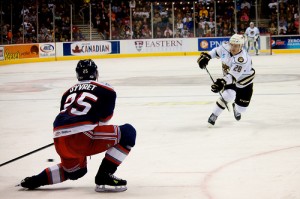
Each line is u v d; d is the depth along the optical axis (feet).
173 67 75.82
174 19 104.47
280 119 29.89
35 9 100.17
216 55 27.35
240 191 15.79
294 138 24.18
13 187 17.24
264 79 54.60
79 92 15.70
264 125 28.04
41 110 37.37
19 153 22.97
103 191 16.28
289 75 58.34
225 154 21.18
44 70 77.97
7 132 28.68
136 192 16.17
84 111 15.34
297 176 17.24
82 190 16.61
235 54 26.13
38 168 19.97
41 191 16.63
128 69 74.74
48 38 101.04
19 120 32.99
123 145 15.69
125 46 104.88
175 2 105.40
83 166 16.10
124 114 33.83
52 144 23.59
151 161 20.42
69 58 102.94
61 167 16.51
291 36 103.35
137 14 104.47
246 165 19.11
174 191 16.14
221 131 26.66
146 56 104.83
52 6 102.17
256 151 21.53
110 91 15.61
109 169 15.89
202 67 27.43
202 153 21.54
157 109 35.65
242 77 27.50
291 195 15.12
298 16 103.04
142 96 43.60
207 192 15.87
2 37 95.45
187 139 24.79
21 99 44.50
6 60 92.68
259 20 104.32
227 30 104.47
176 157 20.98
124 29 104.83
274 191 15.61
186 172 18.45
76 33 103.24
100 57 104.17
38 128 29.71
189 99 40.65
